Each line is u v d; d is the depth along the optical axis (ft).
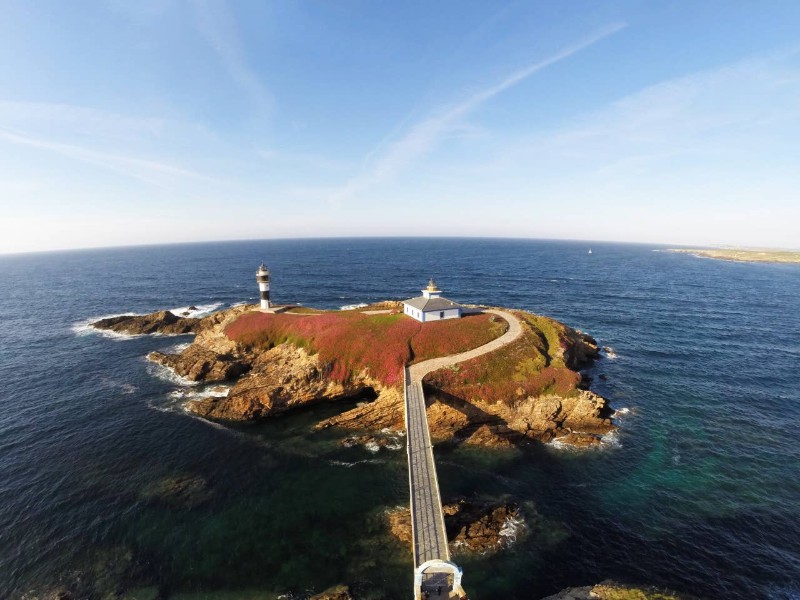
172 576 94.43
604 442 147.95
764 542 103.40
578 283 514.27
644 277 573.74
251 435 156.46
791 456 138.41
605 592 88.94
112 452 143.54
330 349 194.39
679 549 101.65
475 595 89.66
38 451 143.23
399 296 428.97
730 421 161.58
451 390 162.91
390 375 177.27
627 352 241.35
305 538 105.81
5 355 242.99
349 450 147.23
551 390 164.86
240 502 119.34
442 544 92.53
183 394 190.08
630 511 114.93
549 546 102.99
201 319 298.15
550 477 130.31
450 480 128.77
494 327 206.59
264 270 262.26
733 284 508.12
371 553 100.89
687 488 123.65
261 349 225.35
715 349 246.47
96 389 194.90
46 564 96.84
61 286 527.40
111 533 106.63
